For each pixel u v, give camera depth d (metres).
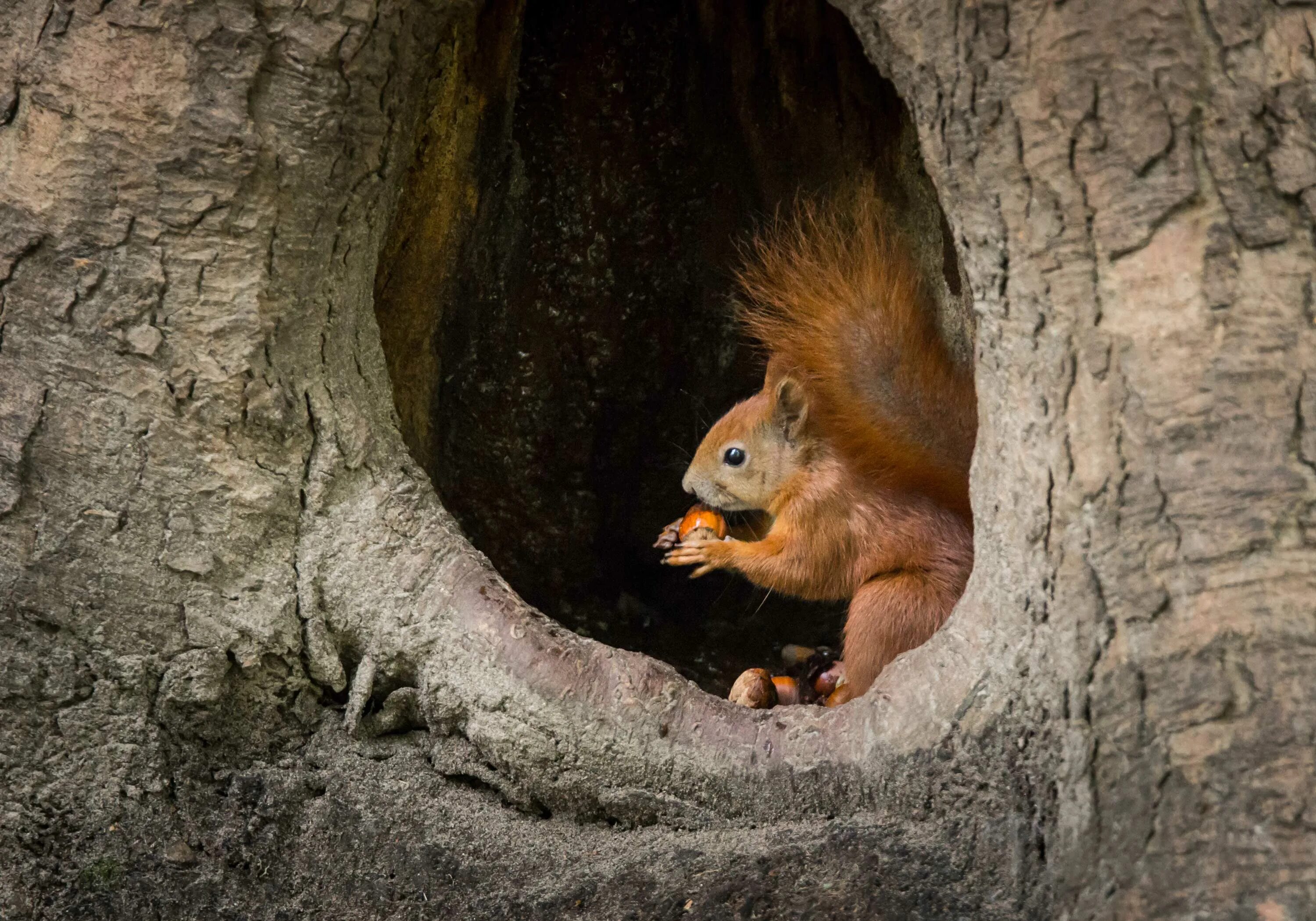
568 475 12.34
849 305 9.11
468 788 7.54
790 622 12.86
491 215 11.32
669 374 12.16
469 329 11.66
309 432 7.59
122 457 7.18
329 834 7.21
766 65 11.15
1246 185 5.42
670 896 6.46
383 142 7.38
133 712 7.23
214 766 7.38
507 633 7.52
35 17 6.80
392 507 7.80
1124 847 5.70
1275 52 5.37
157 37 6.75
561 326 11.84
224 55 6.77
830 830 6.57
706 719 7.20
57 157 6.90
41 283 7.03
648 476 12.56
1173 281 5.52
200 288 7.13
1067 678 5.87
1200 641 5.56
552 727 7.29
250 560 7.45
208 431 7.27
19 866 6.98
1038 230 5.75
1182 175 5.45
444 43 10.05
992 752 6.17
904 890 6.12
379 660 7.64
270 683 7.55
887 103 10.94
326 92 6.95
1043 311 5.81
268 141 6.96
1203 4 5.38
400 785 7.46
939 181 6.09
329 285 7.60
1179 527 5.57
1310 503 5.41
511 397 11.97
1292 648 5.43
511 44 10.73
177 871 7.02
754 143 11.42
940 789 6.34
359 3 6.75
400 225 10.73
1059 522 5.86
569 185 11.48
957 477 9.42
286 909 6.96
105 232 6.98
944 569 9.34
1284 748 5.42
